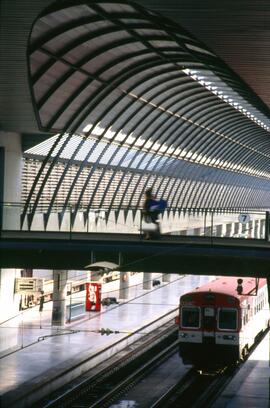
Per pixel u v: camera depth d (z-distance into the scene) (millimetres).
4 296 44438
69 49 42219
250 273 34531
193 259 35062
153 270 35375
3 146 43906
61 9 35469
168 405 36062
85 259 35625
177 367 46375
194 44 43094
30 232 39375
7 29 30953
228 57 34875
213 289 45375
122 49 46906
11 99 39000
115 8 38125
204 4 28797
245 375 38062
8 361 42844
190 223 42156
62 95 46406
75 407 35469
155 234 35750
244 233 37375
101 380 41406
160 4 29188
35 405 36000
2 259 35906
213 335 44438
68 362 42406
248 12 29172
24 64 34312
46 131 46000
